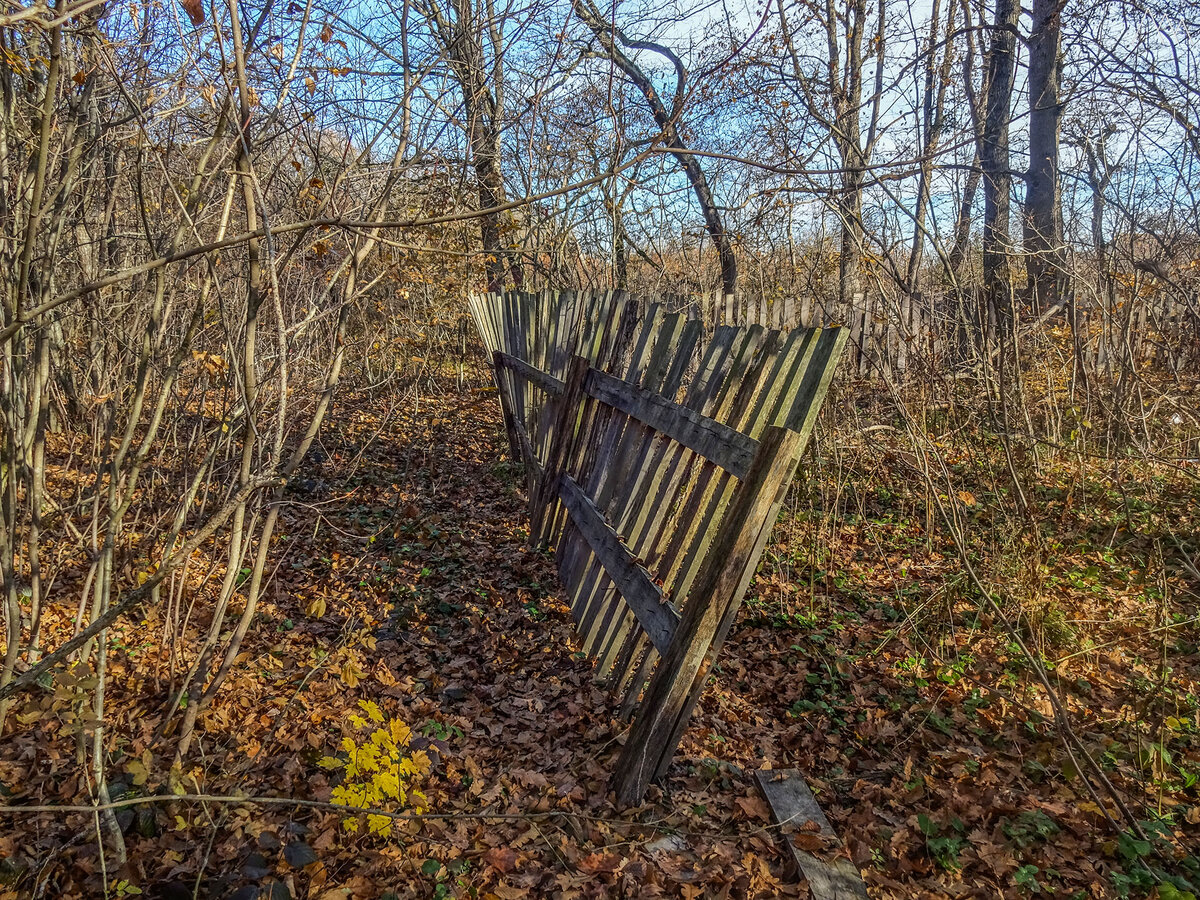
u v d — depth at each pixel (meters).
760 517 2.61
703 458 3.25
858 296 9.77
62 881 2.61
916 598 4.79
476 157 4.12
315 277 4.10
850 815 2.96
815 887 2.51
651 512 3.61
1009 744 3.45
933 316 6.20
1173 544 5.17
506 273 9.20
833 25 8.02
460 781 3.19
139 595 2.35
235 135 2.68
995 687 3.84
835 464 6.50
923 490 5.99
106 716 3.47
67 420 5.11
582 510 4.58
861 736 3.55
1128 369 5.89
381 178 3.49
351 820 2.66
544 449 6.09
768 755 3.41
